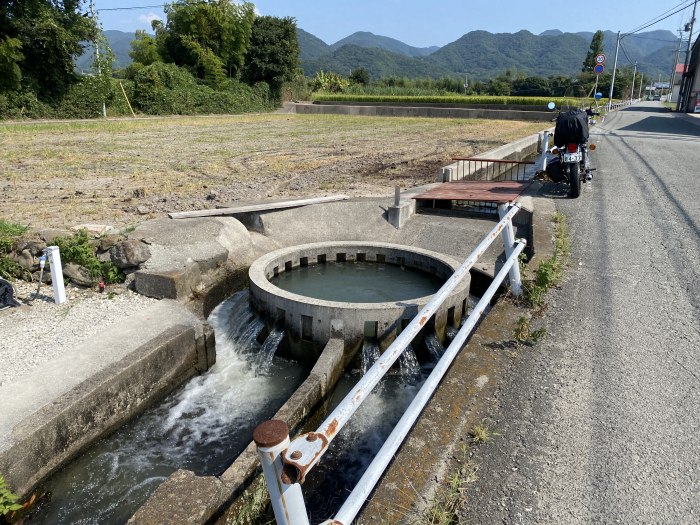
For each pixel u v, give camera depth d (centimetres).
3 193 1054
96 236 669
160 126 2675
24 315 555
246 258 785
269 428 171
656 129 2370
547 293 532
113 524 368
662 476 283
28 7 2548
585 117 967
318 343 564
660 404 348
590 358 405
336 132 2575
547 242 696
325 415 490
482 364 391
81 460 417
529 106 3741
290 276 741
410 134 2486
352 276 745
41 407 393
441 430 314
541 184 1095
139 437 456
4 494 325
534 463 292
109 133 2270
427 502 259
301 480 168
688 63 4509
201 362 557
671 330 454
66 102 2820
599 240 707
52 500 382
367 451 428
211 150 1820
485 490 272
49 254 571
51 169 1353
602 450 303
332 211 928
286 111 4319
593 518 256
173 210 927
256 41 4250
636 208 873
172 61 4025
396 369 553
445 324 593
